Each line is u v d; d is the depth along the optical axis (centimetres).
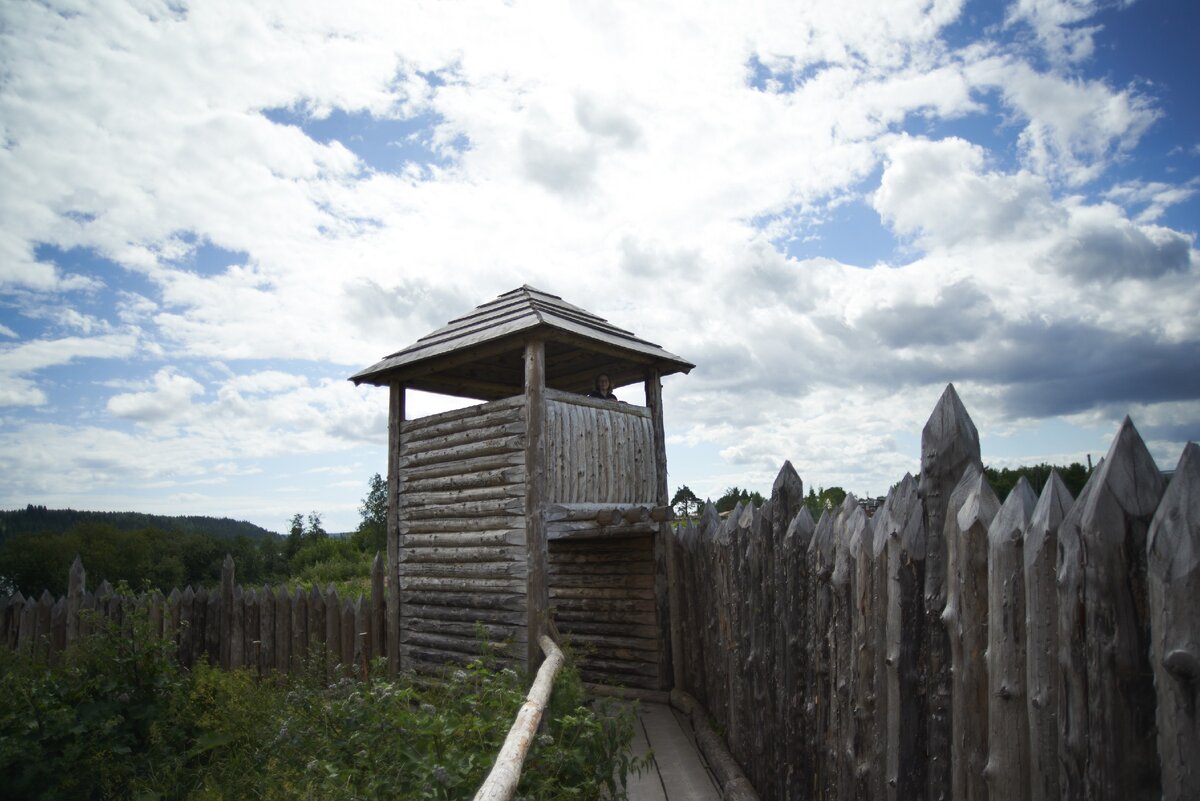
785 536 513
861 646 374
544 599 798
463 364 1122
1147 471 227
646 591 977
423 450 973
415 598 958
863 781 369
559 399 862
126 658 755
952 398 321
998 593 271
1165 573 205
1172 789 199
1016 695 261
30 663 933
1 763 621
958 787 291
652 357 971
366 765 452
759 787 566
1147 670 215
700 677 852
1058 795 243
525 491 821
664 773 641
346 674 980
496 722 464
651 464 1005
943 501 316
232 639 1106
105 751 668
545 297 1006
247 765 635
